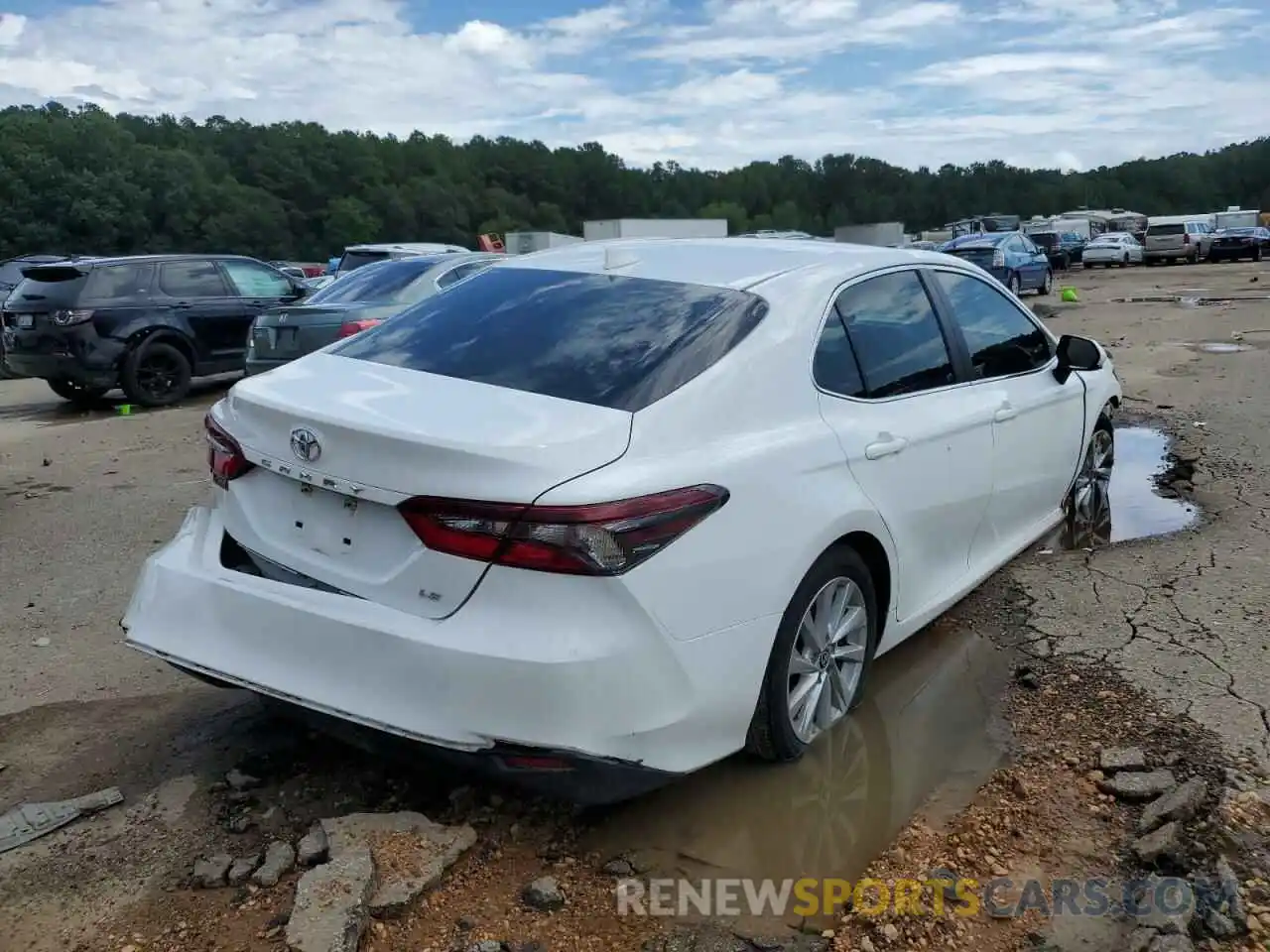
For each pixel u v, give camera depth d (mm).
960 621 4738
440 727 2812
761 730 3383
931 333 4402
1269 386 10438
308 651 3018
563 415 3012
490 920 2816
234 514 3355
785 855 3102
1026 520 5227
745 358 3377
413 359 3535
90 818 3303
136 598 3459
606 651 2777
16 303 12148
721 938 2750
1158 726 3686
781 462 3299
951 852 3076
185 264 12797
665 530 2887
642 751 2891
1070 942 2697
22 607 5305
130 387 12211
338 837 3055
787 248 4254
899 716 3914
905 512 3938
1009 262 24656
